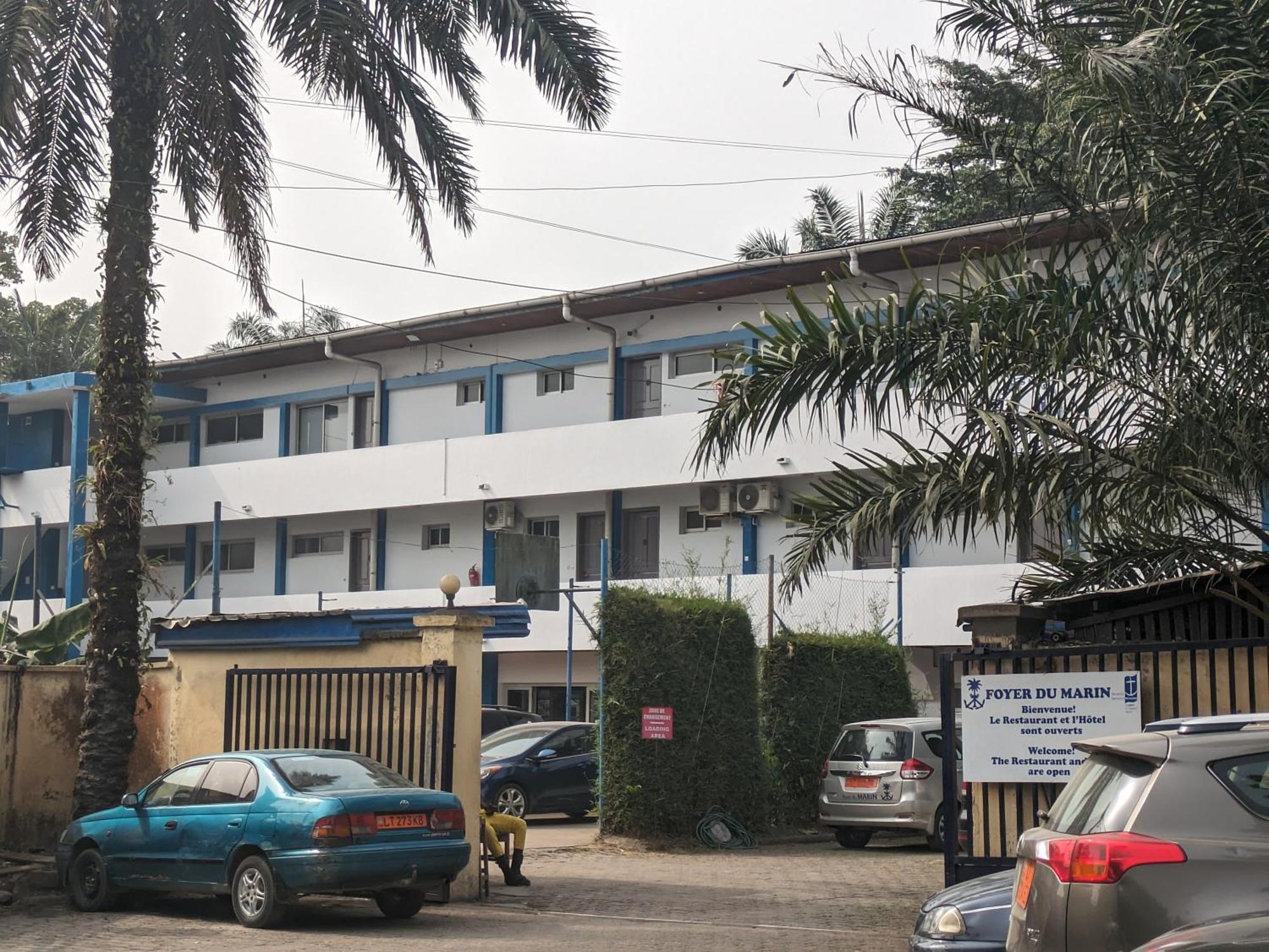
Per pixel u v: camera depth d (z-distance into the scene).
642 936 11.72
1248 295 9.84
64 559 44.81
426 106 16.34
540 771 23.14
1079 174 10.34
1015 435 10.00
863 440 29.20
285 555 40.41
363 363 39.03
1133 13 9.94
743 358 10.88
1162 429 10.10
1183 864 5.54
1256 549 11.61
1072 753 9.98
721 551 32.69
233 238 16.78
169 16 15.20
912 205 36.31
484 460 35.12
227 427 42.25
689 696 20.58
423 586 37.66
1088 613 12.16
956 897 7.75
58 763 16.86
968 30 10.46
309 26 14.96
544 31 15.40
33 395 41.91
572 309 33.78
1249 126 9.52
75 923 12.27
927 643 27.91
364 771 12.56
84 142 16.36
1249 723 5.92
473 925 12.27
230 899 13.56
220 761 12.57
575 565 34.88
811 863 18.09
